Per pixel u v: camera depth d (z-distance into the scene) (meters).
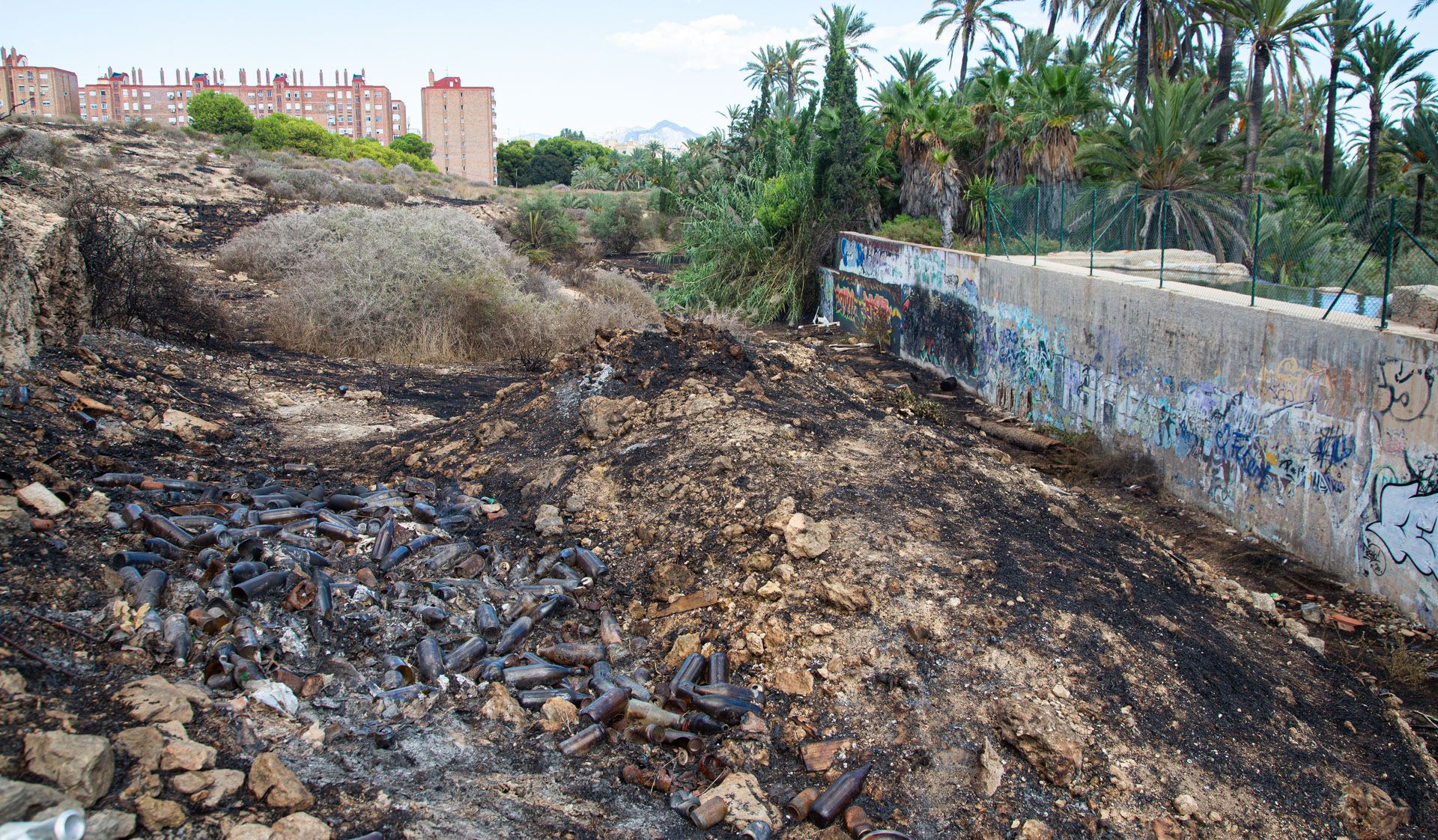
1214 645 6.09
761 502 6.81
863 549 6.20
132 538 5.60
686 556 6.52
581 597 6.40
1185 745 5.11
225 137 48.44
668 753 4.96
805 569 6.06
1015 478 8.36
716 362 10.01
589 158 100.31
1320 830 4.79
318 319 17.23
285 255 22.52
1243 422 9.97
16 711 3.57
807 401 9.46
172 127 43.22
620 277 29.97
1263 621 7.01
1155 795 4.75
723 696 5.16
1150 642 5.85
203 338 14.36
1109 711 5.17
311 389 13.22
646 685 5.48
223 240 26.92
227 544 5.75
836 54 30.78
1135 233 15.70
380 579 6.21
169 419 9.23
